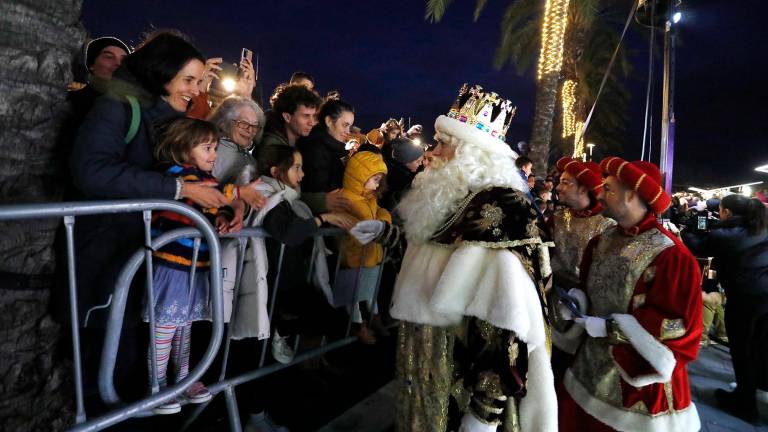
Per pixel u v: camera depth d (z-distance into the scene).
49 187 1.46
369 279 2.93
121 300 1.43
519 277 1.40
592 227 2.76
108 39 2.30
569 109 17.47
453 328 1.57
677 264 1.75
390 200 3.56
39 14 1.35
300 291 2.38
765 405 3.28
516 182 1.58
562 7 10.57
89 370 1.66
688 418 1.82
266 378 2.25
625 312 1.87
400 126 4.87
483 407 1.41
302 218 2.06
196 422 2.30
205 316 1.84
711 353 4.37
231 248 1.90
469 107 1.64
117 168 1.46
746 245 3.05
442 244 1.58
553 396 1.54
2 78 1.28
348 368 3.27
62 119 1.48
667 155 4.45
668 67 4.46
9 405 1.34
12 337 1.34
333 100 3.07
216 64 2.87
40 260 1.40
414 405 1.63
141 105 1.65
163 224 1.62
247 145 2.34
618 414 1.83
